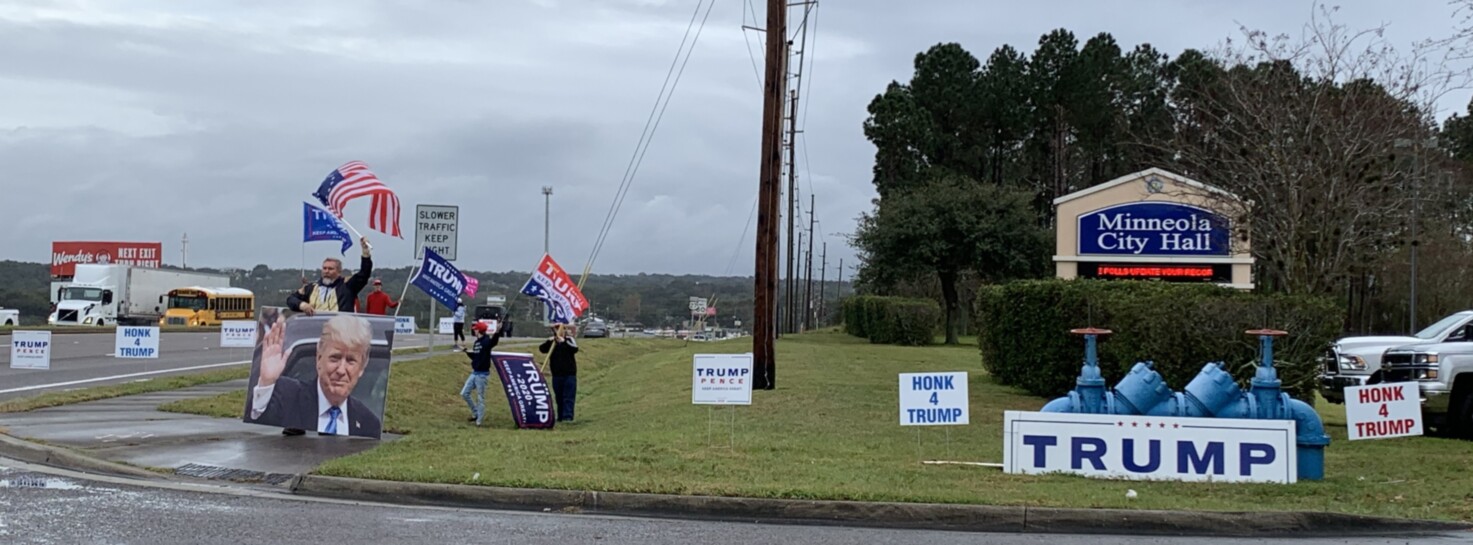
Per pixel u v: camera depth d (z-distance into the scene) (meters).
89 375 22.09
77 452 11.69
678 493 9.73
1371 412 11.20
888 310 47.62
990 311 23.22
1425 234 43.00
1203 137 30.91
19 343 18.25
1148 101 61.84
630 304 95.81
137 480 10.61
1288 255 19.64
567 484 10.00
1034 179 68.19
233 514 9.03
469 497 9.91
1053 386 19.38
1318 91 19.88
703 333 71.25
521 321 74.62
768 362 20.59
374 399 13.45
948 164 64.94
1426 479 10.95
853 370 26.48
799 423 15.14
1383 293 52.84
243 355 30.64
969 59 65.50
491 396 22.06
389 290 71.69
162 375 22.22
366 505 9.66
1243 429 10.69
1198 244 24.03
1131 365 16.28
